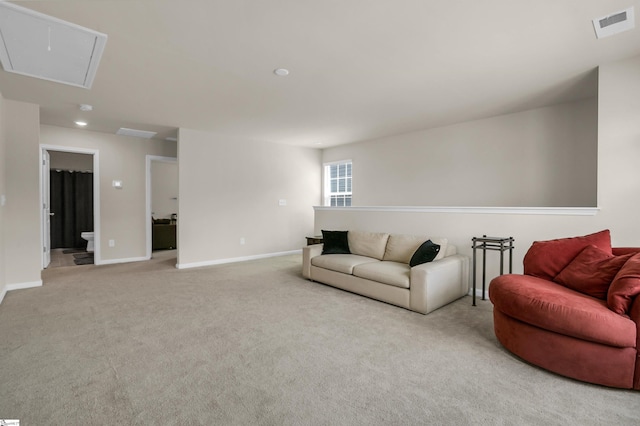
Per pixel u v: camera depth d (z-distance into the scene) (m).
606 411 1.63
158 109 4.20
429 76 3.15
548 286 2.33
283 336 2.55
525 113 4.30
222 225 5.76
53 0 1.91
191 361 2.14
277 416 1.59
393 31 2.32
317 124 5.04
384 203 6.02
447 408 1.66
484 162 4.69
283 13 2.09
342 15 2.12
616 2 1.99
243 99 3.82
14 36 2.30
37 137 4.00
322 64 2.87
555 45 2.55
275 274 4.80
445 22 2.21
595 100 3.76
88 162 8.25
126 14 2.07
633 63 2.76
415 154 5.54
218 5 1.99
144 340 2.46
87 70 2.91
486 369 2.06
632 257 2.11
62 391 1.79
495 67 2.96
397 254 3.96
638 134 2.74
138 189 5.97
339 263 3.90
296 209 6.90
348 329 2.70
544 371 2.03
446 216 3.99
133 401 1.71
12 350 2.28
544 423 1.55
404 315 3.04
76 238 8.00
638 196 2.75
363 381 1.91
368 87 3.46
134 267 5.31
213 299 3.52
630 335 1.76
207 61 2.79
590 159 3.80
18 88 3.41
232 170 5.89
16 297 3.56
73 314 3.02
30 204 3.99
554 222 3.23
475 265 3.46
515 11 2.09
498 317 2.41
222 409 1.64
